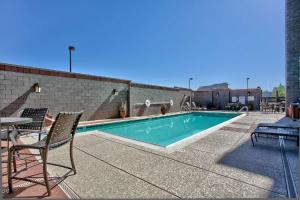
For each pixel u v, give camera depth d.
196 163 3.02
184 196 2.06
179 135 7.80
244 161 3.10
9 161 2.16
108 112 10.38
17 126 3.78
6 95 6.62
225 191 2.15
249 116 10.50
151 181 2.41
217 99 18.34
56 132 2.22
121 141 4.66
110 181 2.42
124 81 11.29
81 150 3.84
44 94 7.65
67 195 2.10
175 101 15.94
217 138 4.83
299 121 8.23
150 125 10.31
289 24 9.99
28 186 2.32
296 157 3.30
